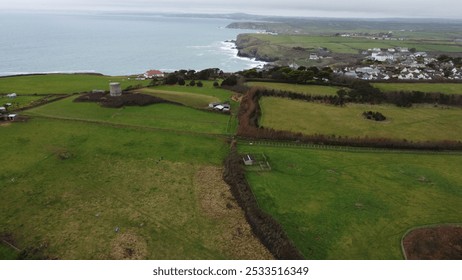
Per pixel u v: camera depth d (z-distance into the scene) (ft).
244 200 133.08
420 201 136.26
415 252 107.55
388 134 203.10
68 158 165.27
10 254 105.19
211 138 195.11
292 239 113.19
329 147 185.57
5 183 142.00
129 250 108.37
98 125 206.49
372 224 121.29
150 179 150.61
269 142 190.80
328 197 137.59
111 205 131.13
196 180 151.64
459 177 156.66
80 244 110.11
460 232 117.08
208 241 114.11
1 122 204.03
